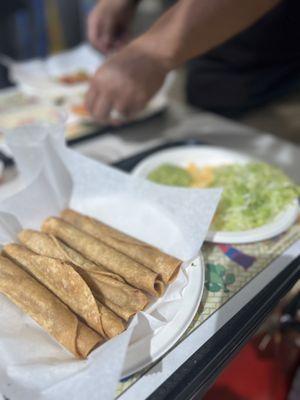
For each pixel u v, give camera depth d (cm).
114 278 54
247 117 131
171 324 46
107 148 98
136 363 42
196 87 137
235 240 62
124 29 132
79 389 37
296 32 120
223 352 45
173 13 79
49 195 67
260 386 68
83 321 49
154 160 84
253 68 127
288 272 58
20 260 57
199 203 60
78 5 206
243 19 74
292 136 120
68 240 62
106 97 92
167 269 54
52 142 68
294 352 72
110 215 66
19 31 187
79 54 166
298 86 137
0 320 48
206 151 88
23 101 121
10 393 39
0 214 60
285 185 75
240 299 53
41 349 45
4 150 89
